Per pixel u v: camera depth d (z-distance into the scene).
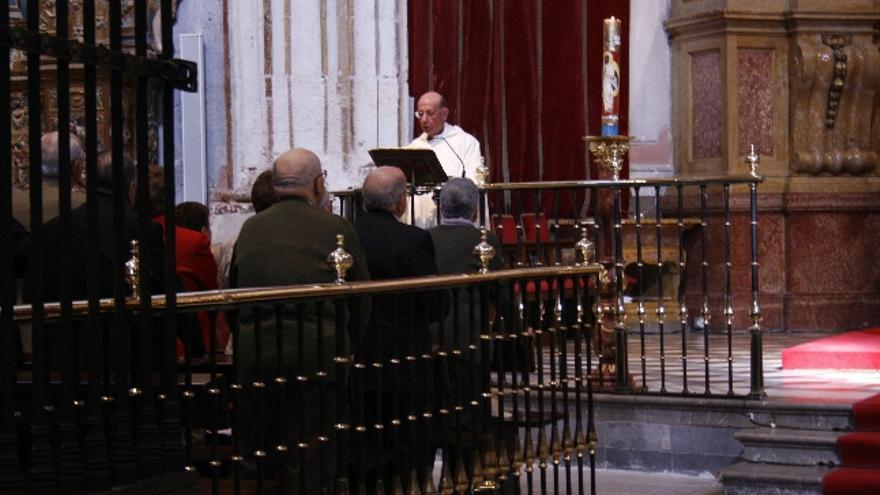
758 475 10.24
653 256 17.81
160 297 5.91
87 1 5.39
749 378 12.84
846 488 9.98
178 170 15.72
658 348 16.17
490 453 8.37
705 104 18.45
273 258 7.67
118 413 5.50
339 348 7.09
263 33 15.54
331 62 15.54
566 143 17.78
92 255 5.44
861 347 13.68
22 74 14.51
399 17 15.67
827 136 18.34
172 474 5.69
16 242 7.04
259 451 6.69
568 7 17.78
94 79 5.42
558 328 9.23
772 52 18.31
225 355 8.41
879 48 18.44
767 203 18.08
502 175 17.47
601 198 17.75
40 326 5.20
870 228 18.34
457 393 8.07
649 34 18.78
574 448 9.31
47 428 5.20
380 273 8.45
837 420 10.69
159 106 15.37
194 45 15.61
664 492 10.59
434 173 11.49
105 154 7.88
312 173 7.93
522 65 17.56
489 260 8.55
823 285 18.20
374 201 8.70
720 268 18.06
